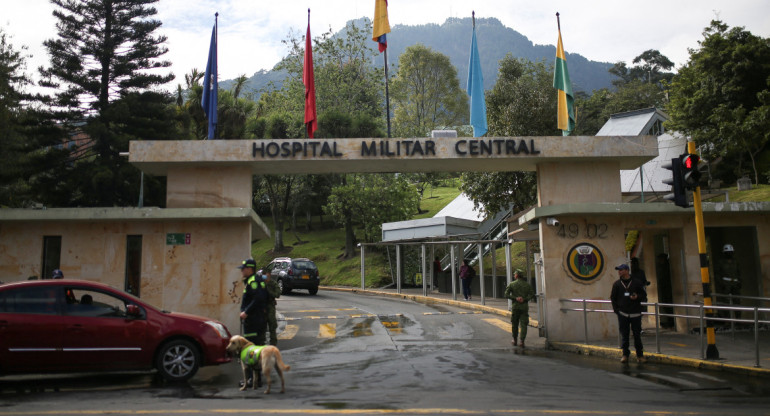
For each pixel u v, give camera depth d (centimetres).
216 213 1346
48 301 918
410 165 1480
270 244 5103
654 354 1105
